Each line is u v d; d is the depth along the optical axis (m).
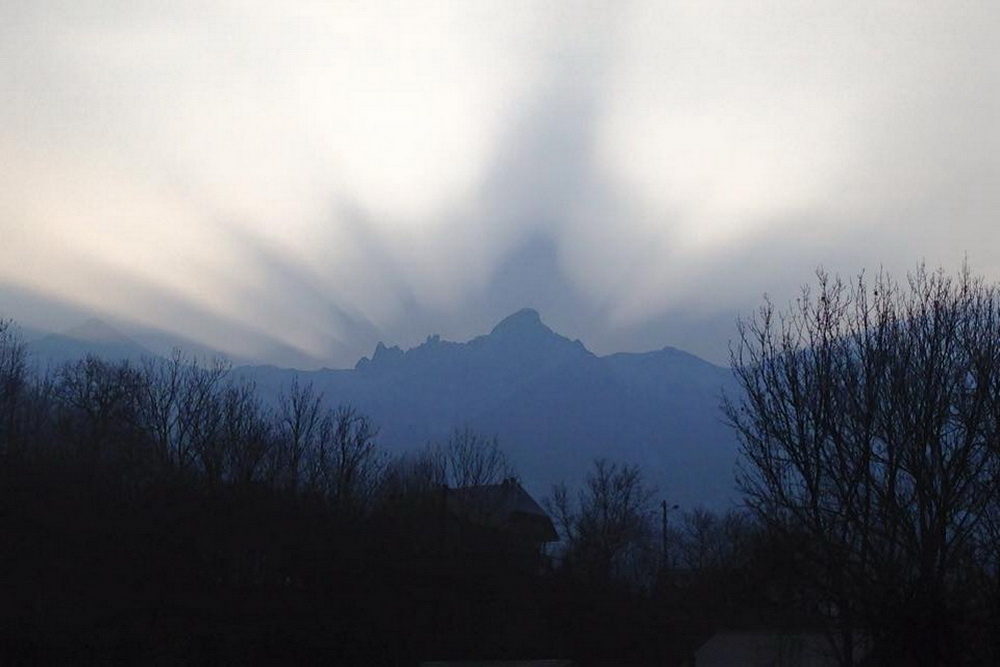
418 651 44.53
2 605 35.97
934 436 20.70
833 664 26.92
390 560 48.41
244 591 42.28
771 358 23.06
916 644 19.55
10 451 45.50
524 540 58.91
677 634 48.34
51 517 41.16
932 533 20.19
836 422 21.53
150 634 36.66
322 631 40.56
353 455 58.53
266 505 46.09
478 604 49.31
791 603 23.06
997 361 21.17
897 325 22.23
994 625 19.14
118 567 40.41
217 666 36.53
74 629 35.69
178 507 44.19
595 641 49.81
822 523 21.28
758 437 22.78
